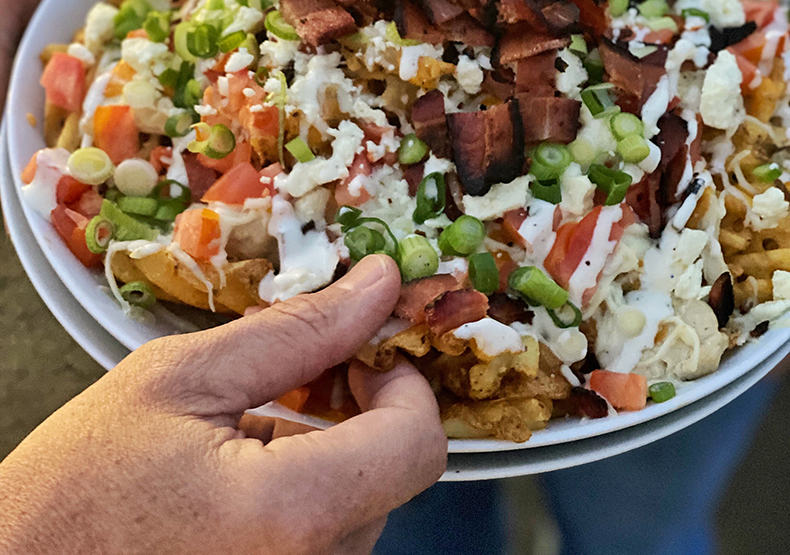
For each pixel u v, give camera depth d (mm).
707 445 463
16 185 388
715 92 384
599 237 362
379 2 369
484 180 359
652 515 457
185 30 396
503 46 368
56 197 383
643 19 405
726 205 387
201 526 298
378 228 362
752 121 399
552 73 368
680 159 380
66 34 438
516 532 447
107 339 374
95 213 388
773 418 472
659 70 382
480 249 361
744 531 462
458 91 373
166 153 393
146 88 397
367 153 365
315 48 370
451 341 340
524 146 362
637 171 371
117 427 303
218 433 307
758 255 383
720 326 375
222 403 312
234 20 386
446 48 371
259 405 321
